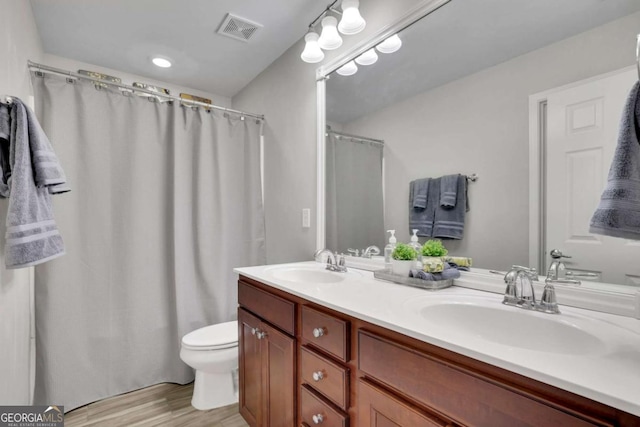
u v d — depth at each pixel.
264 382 1.42
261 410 1.45
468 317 1.01
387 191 1.60
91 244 1.88
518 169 1.12
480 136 1.23
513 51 1.13
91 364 1.88
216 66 2.42
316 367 1.10
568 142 1.00
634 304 0.85
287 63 2.21
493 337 0.95
